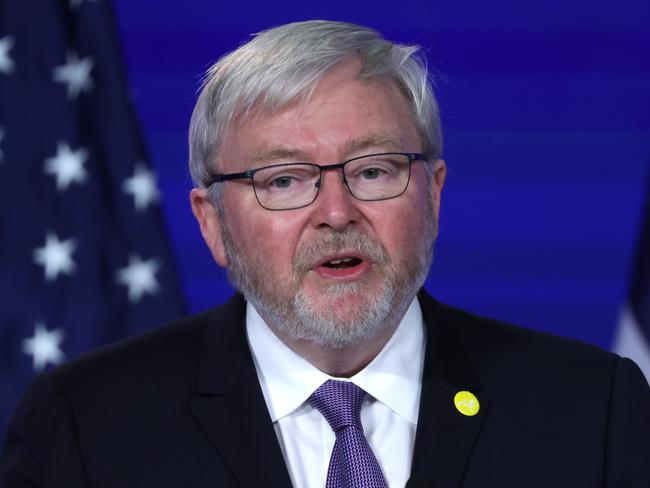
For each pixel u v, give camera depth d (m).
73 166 10.21
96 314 10.16
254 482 5.55
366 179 5.62
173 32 10.53
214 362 6.10
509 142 10.41
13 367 10.13
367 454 5.56
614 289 10.40
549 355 6.20
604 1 10.34
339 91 5.60
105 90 10.28
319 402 5.80
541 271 10.44
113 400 5.97
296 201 5.59
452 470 5.59
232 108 5.73
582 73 10.37
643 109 10.35
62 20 10.30
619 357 6.24
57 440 5.84
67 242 10.20
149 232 10.30
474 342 6.31
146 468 5.68
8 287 10.13
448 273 10.48
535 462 5.67
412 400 5.91
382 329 5.70
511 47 10.38
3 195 10.14
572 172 10.40
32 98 10.21
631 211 10.37
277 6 10.50
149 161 10.44
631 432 5.82
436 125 6.11
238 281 5.98
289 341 5.86
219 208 6.02
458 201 10.46
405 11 10.41
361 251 5.50
